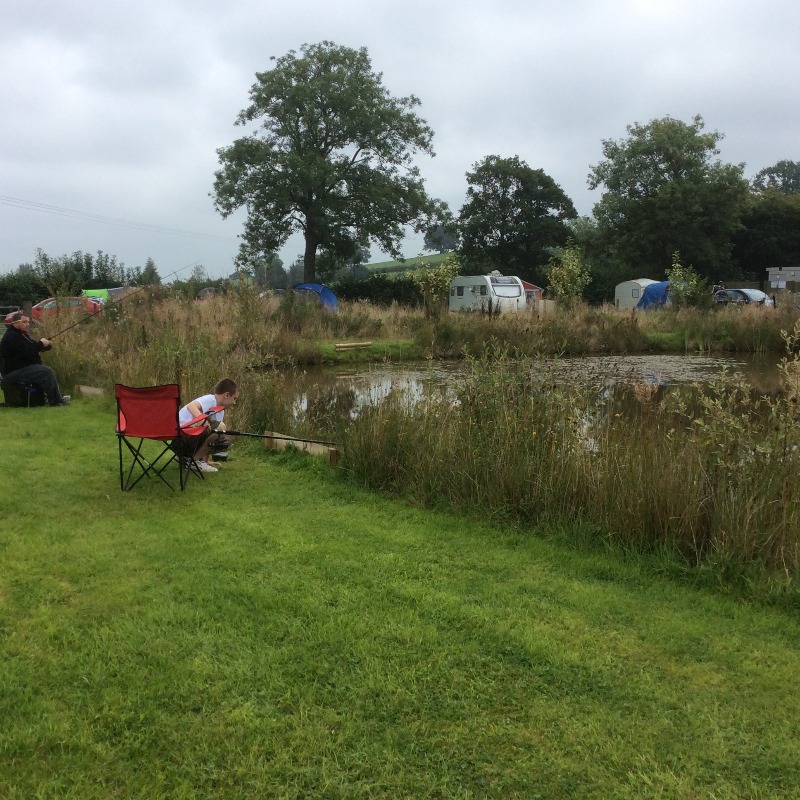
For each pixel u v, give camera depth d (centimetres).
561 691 267
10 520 442
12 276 2853
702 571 378
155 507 481
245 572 369
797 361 429
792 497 385
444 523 463
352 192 3766
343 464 578
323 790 212
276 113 3594
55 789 208
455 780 218
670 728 247
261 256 3797
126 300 1722
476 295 2988
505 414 516
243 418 776
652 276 4212
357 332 2041
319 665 277
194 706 250
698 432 450
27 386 877
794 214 4519
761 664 292
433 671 276
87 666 271
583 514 449
